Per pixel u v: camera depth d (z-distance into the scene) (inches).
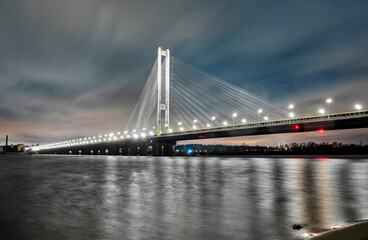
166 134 4726.9
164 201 467.2
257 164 1884.8
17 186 684.7
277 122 3272.6
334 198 491.5
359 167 1453.0
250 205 429.1
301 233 284.7
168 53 4921.3
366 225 265.3
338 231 249.4
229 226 312.7
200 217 353.7
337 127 2844.5
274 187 645.9
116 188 636.7
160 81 4859.7
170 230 299.3
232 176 949.2
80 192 575.2
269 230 296.0
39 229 305.3
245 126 3575.3
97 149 7130.9
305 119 3043.8
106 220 341.4
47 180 831.7
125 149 6048.2
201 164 1910.7
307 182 750.5
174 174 1043.9
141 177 920.9
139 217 355.6
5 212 387.2
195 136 4097.0
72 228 308.3
